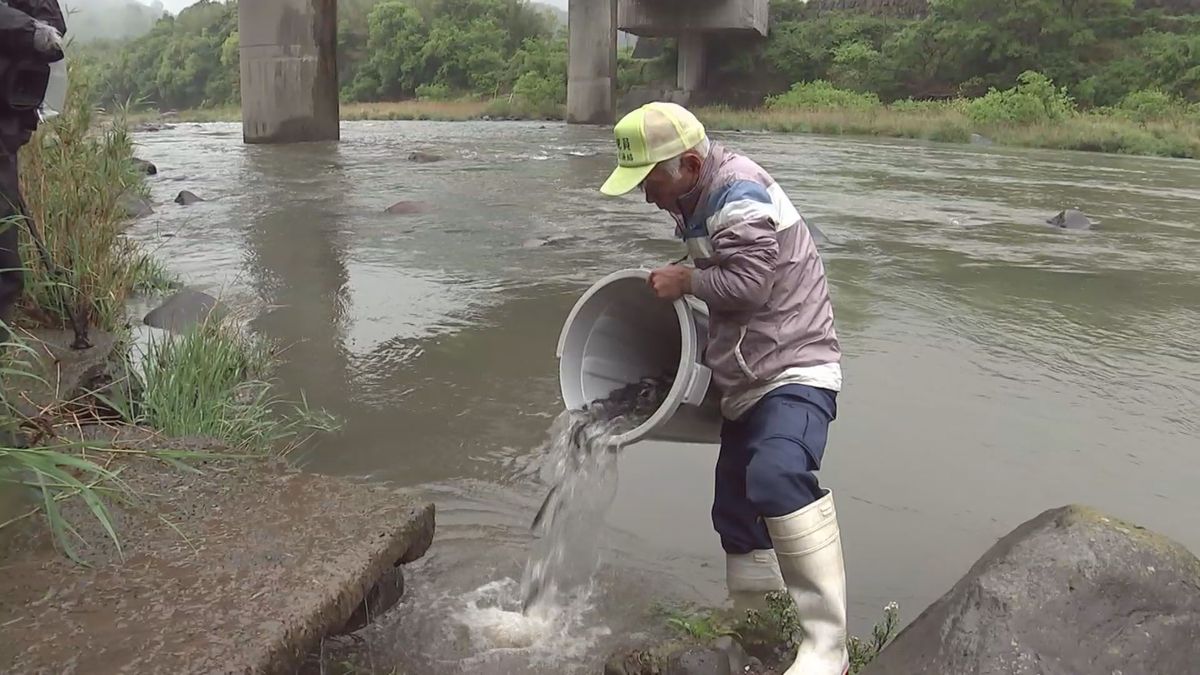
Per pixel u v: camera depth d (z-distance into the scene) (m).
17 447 3.14
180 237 9.65
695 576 3.57
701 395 3.11
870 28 52.19
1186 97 40.59
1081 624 2.46
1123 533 2.64
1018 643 2.42
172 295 6.93
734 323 3.06
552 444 4.71
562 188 14.33
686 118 2.99
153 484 3.34
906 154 24.66
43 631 2.50
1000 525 3.99
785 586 3.24
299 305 7.09
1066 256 9.91
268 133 23.61
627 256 9.16
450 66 66.56
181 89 63.44
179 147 21.89
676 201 3.06
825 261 9.25
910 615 3.33
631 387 3.59
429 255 9.06
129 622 2.56
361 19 78.06
